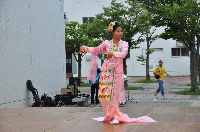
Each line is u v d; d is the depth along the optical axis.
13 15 18.09
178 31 31.00
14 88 18.03
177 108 13.25
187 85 38.66
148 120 10.67
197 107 13.51
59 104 19.41
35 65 20.48
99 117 11.45
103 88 10.55
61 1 25.59
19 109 13.97
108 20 34.19
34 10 20.48
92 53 10.76
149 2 34.44
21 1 18.94
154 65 50.56
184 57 51.28
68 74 33.44
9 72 17.59
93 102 20.97
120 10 34.03
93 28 35.03
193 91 31.33
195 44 32.16
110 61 10.55
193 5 29.83
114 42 10.57
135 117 11.24
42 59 21.53
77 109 13.58
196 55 31.58
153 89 34.72
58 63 24.62
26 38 19.41
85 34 36.88
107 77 10.54
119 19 34.00
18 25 18.56
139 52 50.00
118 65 10.58
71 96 20.16
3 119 11.69
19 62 18.58
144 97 27.61
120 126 10.03
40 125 10.49
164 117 11.33
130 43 34.91
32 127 10.23
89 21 39.47
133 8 34.00
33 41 20.30
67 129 9.82
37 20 20.89
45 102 19.03
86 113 12.47
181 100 25.39
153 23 32.09
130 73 50.56
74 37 37.06
